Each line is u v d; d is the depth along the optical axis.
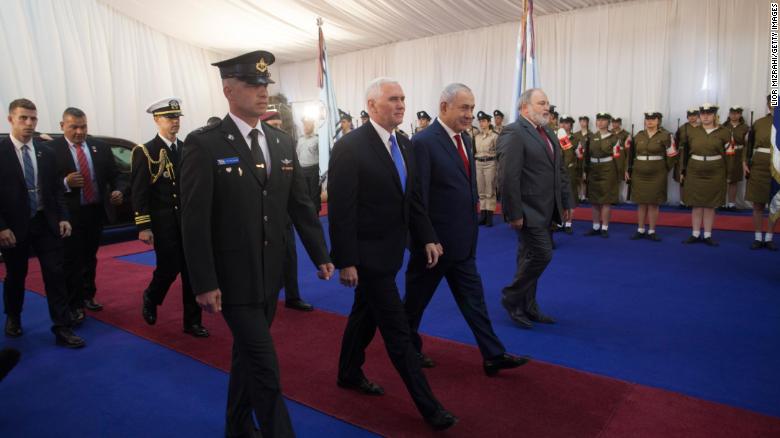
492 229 7.81
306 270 5.57
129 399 2.72
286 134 2.15
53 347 3.47
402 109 2.35
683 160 6.28
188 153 1.87
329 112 7.43
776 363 2.91
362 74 13.24
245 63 1.88
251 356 1.90
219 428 2.42
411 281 2.75
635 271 5.01
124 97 10.60
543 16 10.20
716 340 3.26
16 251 3.45
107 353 3.35
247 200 1.92
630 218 8.21
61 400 2.72
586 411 2.42
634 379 2.76
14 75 8.60
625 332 3.45
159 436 2.36
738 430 2.23
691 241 6.21
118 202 4.34
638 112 9.38
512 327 3.61
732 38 8.50
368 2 9.81
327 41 12.23
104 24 10.19
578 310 3.92
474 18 10.53
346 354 2.67
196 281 1.84
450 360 3.06
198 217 1.84
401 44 12.39
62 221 3.56
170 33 11.52
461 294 2.78
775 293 4.18
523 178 3.36
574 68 9.95
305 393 2.69
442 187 2.66
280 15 10.52
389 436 2.26
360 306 2.62
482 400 2.55
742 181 8.46
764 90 8.33
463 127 2.72
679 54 8.95
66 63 9.43
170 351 3.35
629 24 9.32
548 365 2.94
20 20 8.70
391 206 2.32
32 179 3.41
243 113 1.95
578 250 6.04
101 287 4.95
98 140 4.23
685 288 4.39
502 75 10.96
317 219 2.20
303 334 3.59
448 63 11.72
